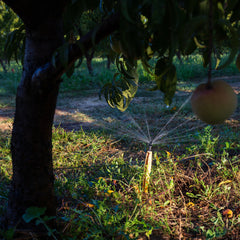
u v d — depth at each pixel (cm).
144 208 258
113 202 280
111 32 135
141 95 848
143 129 538
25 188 187
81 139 486
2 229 199
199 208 271
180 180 320
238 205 268
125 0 108
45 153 186
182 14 110
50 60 161
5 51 193
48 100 171
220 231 229
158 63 154
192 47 161
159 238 228
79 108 744
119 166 369
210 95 120
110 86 210
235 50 122
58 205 270
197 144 436
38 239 194
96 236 208
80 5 154
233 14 143
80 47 133
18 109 177
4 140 489
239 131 477
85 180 312
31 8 149
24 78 168
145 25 137
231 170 334
